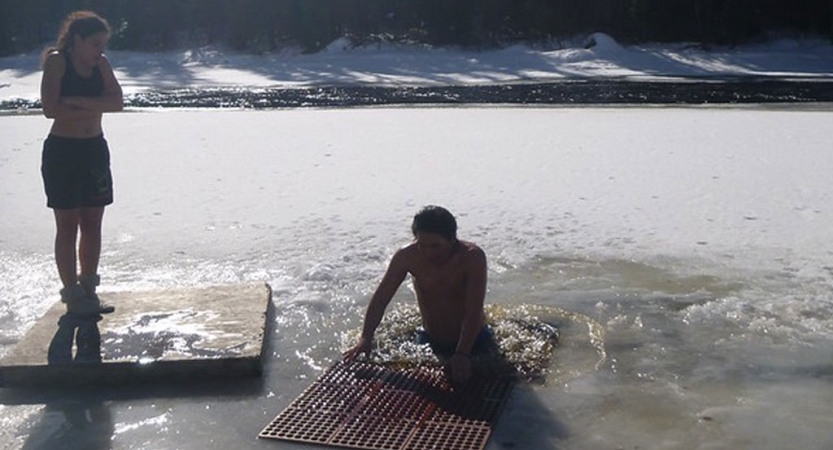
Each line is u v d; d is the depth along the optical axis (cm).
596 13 4012
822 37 3859
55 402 456
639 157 1172
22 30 4497
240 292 582
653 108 1955
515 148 1277
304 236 771
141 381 477
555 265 675
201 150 1303
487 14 4069
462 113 1811
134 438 417
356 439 413
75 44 535
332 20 4116
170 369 477
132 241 765
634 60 3538
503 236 760
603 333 534
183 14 4309
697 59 3544
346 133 1485
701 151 1215
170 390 469
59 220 545
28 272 675
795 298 588
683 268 662
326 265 675
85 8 4550
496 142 1346
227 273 666
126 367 473
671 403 443
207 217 850
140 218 852
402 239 754
